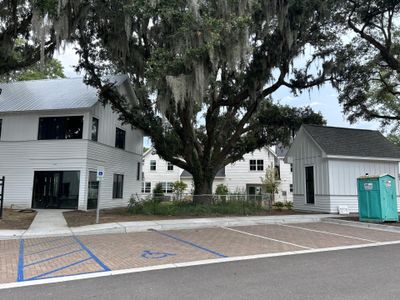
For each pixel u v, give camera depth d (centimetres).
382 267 642
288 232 1123
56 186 1895
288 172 3312
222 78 1759
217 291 499
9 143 1961
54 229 1136
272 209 1867
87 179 1889
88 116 1917
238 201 1719
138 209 1639
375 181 1309
